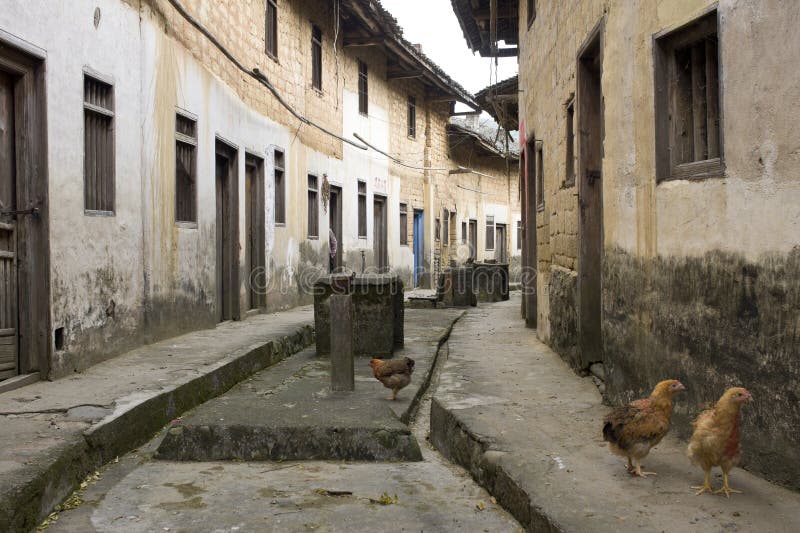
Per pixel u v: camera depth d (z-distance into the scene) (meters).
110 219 7.49
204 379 6.84
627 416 4.11
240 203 11.80
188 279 9.70
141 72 8.25
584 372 7.36
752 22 3.96
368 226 20.86
